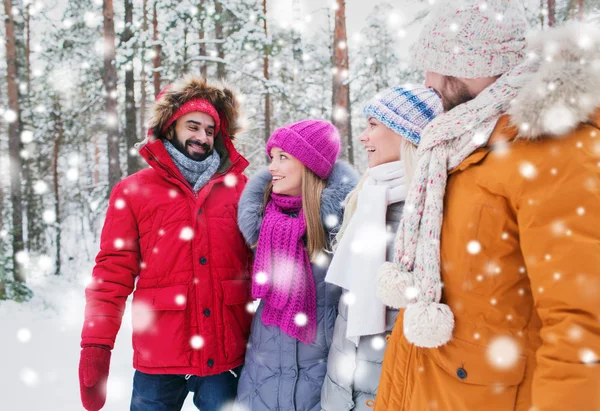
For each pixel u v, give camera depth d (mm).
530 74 1012
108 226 1911
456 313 1074
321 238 1829
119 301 1877
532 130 909
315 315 1810
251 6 11430
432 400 1131
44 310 7754
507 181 964
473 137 1059
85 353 1781
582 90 874
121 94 15289
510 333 1019
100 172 24078
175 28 11562
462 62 1099
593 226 835
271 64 15977
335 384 1633
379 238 1532
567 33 956
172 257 1861
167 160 1916
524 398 1008
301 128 1879
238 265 1985
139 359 1867
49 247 19422
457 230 1061
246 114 2211
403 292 1172
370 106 1673
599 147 878
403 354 1237
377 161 1681
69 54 13906
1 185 11125
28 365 4184
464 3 1094
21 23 12656
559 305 843
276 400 1793
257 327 1888
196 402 1991
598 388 780
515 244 1001
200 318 1846
